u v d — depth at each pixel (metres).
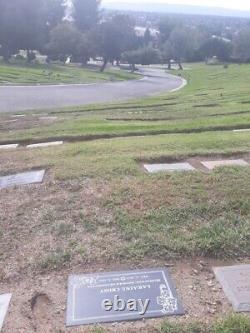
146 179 2.42
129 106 7.77
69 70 20.33
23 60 22.31
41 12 22.83
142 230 1.91
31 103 9.37
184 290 1.55
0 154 3.31
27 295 1.56
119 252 1.76
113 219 2.02
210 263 1.72
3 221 2.09
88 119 5.39
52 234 1.94
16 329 1.40
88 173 2.56
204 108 6.38
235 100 7.48
